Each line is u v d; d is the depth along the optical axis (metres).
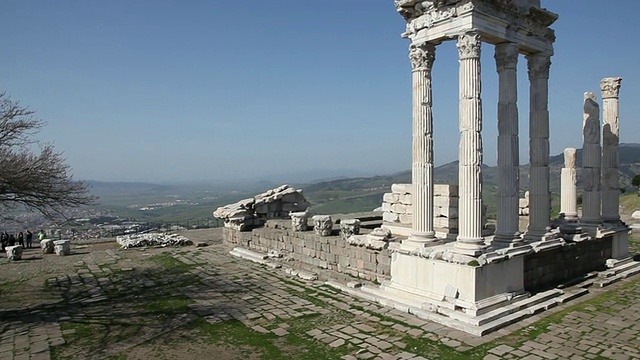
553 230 19.42
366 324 14.48
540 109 18.98
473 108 15.33
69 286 20.58
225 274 22.39
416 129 16.95
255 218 31.09
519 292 16.09
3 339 13.73
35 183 16.69
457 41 15.69
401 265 16.98
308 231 24.73
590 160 22.30
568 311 15.54
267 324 14.78
